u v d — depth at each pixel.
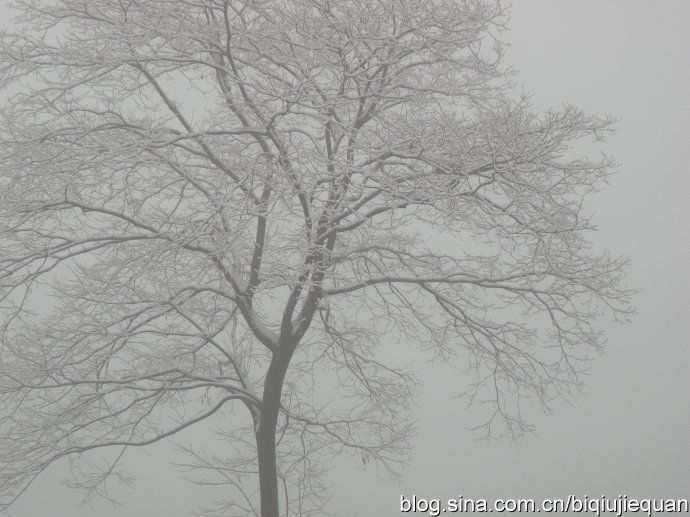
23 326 11.02
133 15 10.95
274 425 11.70
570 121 10.79
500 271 11.57
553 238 11.08
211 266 11.39
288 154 10.57
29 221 11.04
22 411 11.11
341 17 10.67
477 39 11.25
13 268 10.84
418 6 10.67
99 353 11.26
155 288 11.44
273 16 10.84
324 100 11.11
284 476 14.09
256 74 11.26
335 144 11.61
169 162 10.80
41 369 10.73
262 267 11.41
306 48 10.78
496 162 10.59
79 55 10.96
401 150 10.88
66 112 10.86
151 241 11.18
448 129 10.46
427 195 10.34
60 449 10.94
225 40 11.09
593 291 11.52
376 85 11.62
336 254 10.77
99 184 10.66
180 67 11.41
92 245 10.97
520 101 10.52
